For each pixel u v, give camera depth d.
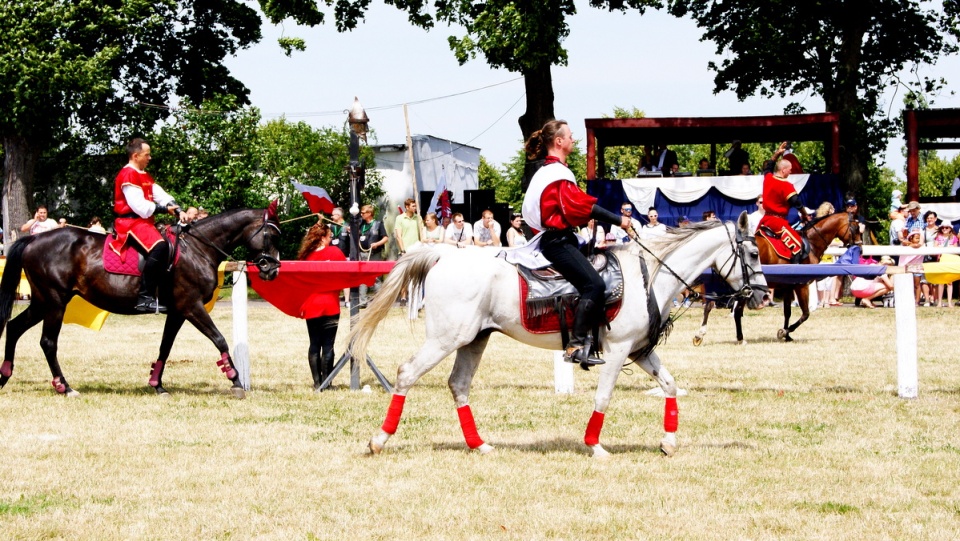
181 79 34.22
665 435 7.45
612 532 5.47
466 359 7.54
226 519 5.68
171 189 30.84
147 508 5.91
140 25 29.08
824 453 7.46
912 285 10.02
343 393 10.45
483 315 7.19
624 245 7.41
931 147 29.69
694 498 6.18
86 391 10.57
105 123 32.47
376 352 14.30
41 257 9.83
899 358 10.06
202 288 9.95
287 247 32.66
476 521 5.66
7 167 28.56
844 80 27.06
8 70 26.08
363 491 6.31
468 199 23.86
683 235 7.43
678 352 13.93
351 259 12.19
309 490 6.34
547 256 7.12
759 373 11.86
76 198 34.09
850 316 19.12
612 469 6.93
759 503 6.06
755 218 14.38
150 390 10.70
